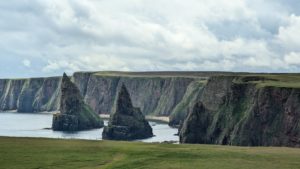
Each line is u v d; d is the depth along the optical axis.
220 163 72.56
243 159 76.31
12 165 70.19
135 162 73.06
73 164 71.62
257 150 87.62
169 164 71.56
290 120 198.62
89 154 79.75
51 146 87.12
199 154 80.75
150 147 88.62
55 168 68.69
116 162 73.25
